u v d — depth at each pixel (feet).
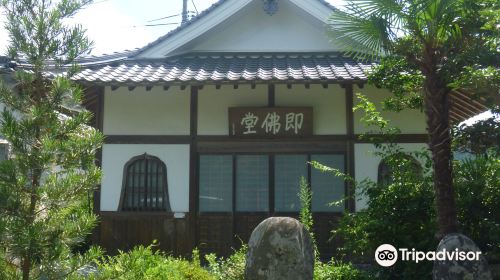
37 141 14.37
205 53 36.04
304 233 18.08
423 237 21.85
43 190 14.12
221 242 32.07
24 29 14.69
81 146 14.70
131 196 32.40
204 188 32.50
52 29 14.90
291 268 17.37
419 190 22.84
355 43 21.94
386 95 32.58
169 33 34.58
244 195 32.35
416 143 32.07
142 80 29.17
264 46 36.11
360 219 23.29
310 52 36.01
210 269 24.86
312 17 35.04
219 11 34.27
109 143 32.63
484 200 21.68
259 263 17.58
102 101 32.86
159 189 32.37
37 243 13.53
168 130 32.78
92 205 32.94
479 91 18.10
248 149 32.45
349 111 32.30
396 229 22.09
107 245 31.94
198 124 32.81
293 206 32.12
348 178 25.61
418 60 20.16
